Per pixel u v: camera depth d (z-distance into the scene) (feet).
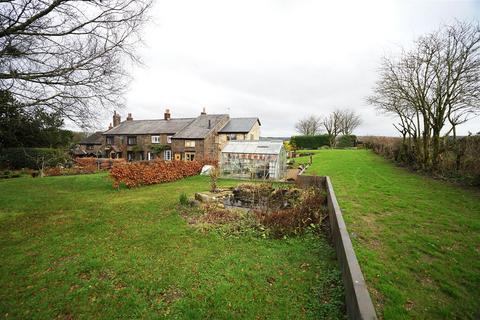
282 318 13.00
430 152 53.57
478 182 37.83
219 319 13.04
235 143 73.26
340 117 227.20
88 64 26.91
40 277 17.03
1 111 25.75
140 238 23.61
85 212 32.76
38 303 14.43
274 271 17.46
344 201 31.96
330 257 19.21
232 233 24.49
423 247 18.81
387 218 25.21
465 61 45.01
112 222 28.43
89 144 165.58
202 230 25.23
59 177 65.26
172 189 50.83
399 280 14.69
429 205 29.35
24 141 94.38
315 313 13.20
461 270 15.71
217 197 40.14
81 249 21.26
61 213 32.32
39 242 22.81
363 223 23.94
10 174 77.82
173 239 23.35
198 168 78.38
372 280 14.62
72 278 16.85
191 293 15.15
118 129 159.53
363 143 148.66
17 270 17.92
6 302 14.46
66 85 26.25
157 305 14.19
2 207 35.24
